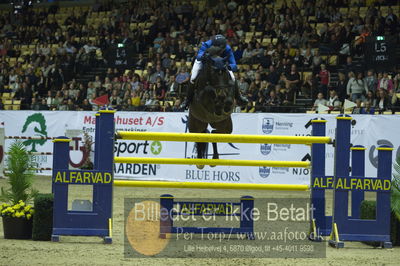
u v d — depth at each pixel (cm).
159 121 1922
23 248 861
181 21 2941
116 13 3231
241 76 2186
